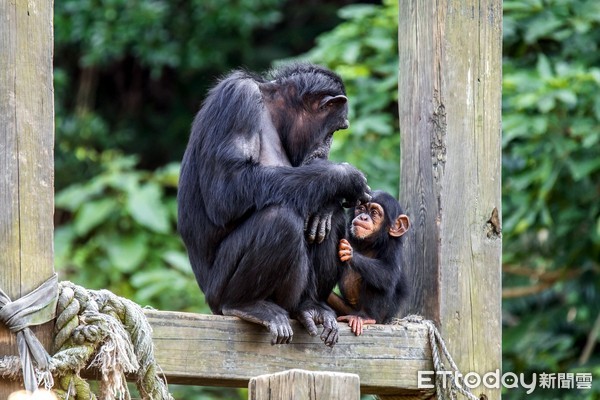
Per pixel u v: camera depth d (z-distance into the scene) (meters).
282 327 11.77
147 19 33.97
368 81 23.80
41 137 10.24
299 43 38.28
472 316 13.16
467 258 13.22
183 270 25.73
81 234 27.36
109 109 39.59
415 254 13.44
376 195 14.12
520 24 23.41
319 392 9.41
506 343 24.30
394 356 12.61
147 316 11.16
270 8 34.88
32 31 10.25
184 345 11.35
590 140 21.06
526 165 22.17
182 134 38.94
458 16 13.40
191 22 35.34
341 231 13.13
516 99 21.25
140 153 38.88
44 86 10.29
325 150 13.66
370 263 13.50
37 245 10.13
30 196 10.12
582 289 24.09
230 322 11.73
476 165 13.35
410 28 13.62
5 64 10.09
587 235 23.78
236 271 12.15
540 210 22.48
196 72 37.97
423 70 13.43
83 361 10.17
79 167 34.47
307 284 12.54
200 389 25.55
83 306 10.41
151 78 39.62
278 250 12.02
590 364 23.94
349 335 12.41
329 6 38.84
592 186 23.31
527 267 24.59
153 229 27.12
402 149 13.79
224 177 12.40
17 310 9.88
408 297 13.48
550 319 24.78
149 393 10.70
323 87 13.60
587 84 21.66
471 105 13.38
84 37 34.22
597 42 23.77
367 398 19.22
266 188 12.25
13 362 9.86
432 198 13.23
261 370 11.78
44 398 9.80
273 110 13.57
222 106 12.80
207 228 12.74
